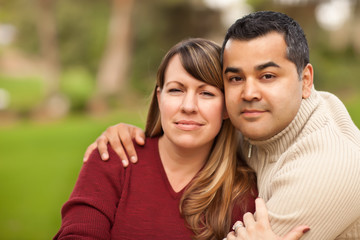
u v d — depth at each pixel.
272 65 1.53
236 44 1.56
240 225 1.54
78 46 26.94
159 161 1.78
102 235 1.60
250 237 1.45
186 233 1.65
